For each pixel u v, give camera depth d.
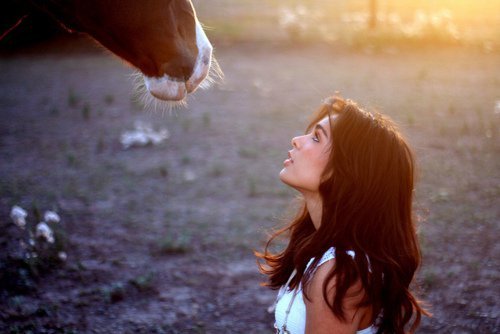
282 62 16.53
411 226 2.31
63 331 4.13
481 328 4.13
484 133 9.12
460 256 5.25
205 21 23.77
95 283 4.88
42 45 19.34
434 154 8.09
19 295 4.62
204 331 4.20
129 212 6.49
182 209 6.57
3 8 2.81
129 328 4.23
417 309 2.37
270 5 30.38
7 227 5.95
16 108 11.83
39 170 8.02
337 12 27.59
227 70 15.52
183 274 5.07
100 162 8.34
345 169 2.19
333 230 2.20
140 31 2.58
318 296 2.16
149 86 2.72
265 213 6.36
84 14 2.59
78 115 11.16
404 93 12.14
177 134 9.70
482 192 6.76
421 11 26.06
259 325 4.30
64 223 6.15
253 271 5.12
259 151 8.66
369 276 2.13
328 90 12.75
